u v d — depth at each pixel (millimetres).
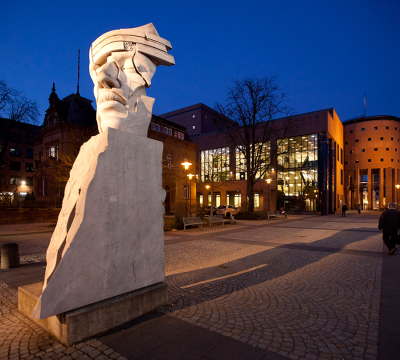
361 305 4145
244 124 27734
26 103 27531
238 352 2775
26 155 54469
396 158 64875
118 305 3299
